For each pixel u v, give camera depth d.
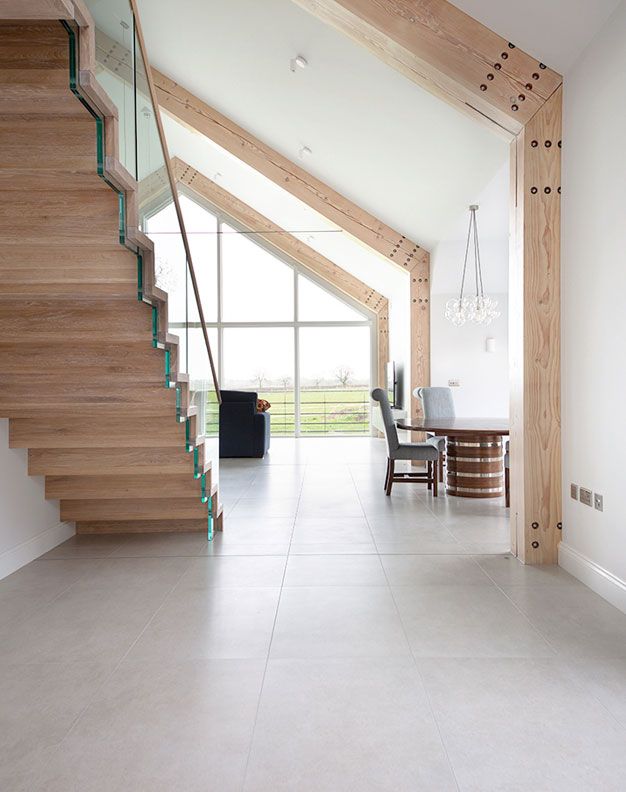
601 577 3.47
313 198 8.73
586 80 3.62
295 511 5.84
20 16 2.21
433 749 2.04
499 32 3.87
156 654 2.76
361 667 2.63
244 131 8.56
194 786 1.86
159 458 4.44
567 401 3.96
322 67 5.72
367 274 11.89
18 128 2.69
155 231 3.35
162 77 8.44
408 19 3.86
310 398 13.59
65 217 3.04
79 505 4.91
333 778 1.89
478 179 6.29
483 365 9.29
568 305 3.91
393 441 6.64
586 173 3.62
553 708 2.29
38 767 1.95
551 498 4.10
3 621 3.16
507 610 3.28
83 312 3.49
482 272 8.83
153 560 4.24
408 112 5.68
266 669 2.62
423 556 4.32
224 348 13.57
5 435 4.03
